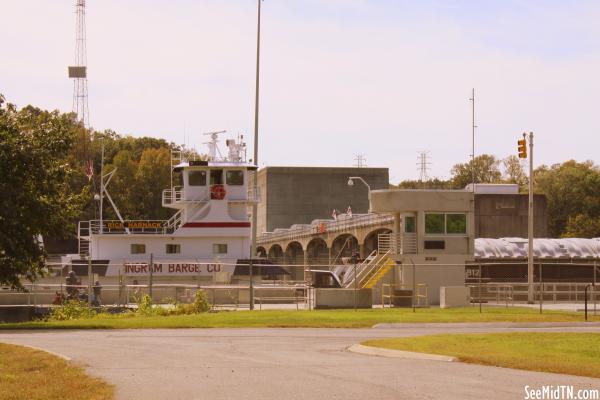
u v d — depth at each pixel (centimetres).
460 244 7612
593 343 3238
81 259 8031
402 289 7444
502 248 9138
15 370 2484
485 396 1964
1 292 6738
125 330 4403
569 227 16288
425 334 3978
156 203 15975
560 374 2398
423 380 2239
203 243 8012
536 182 19375
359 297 6462
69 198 5341
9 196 4675
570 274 9081
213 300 6775
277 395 1983
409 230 7650
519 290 8525
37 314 6347
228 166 8088
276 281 8700
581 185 18175
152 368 2536
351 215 11862
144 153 16388
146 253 7975
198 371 2458
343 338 3812
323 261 14525
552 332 3928
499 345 3166
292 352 3097
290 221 19150
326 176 19338
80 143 15462
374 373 2398
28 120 5134
